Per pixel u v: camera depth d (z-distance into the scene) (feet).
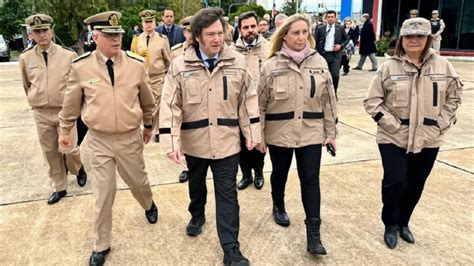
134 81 9.80
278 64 9.92
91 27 9.29
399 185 9.82
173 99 9.11
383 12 68.95
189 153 9.59
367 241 10.62
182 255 10.07
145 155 17.66
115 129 9.59
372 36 44.04
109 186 9.75
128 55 9.94
